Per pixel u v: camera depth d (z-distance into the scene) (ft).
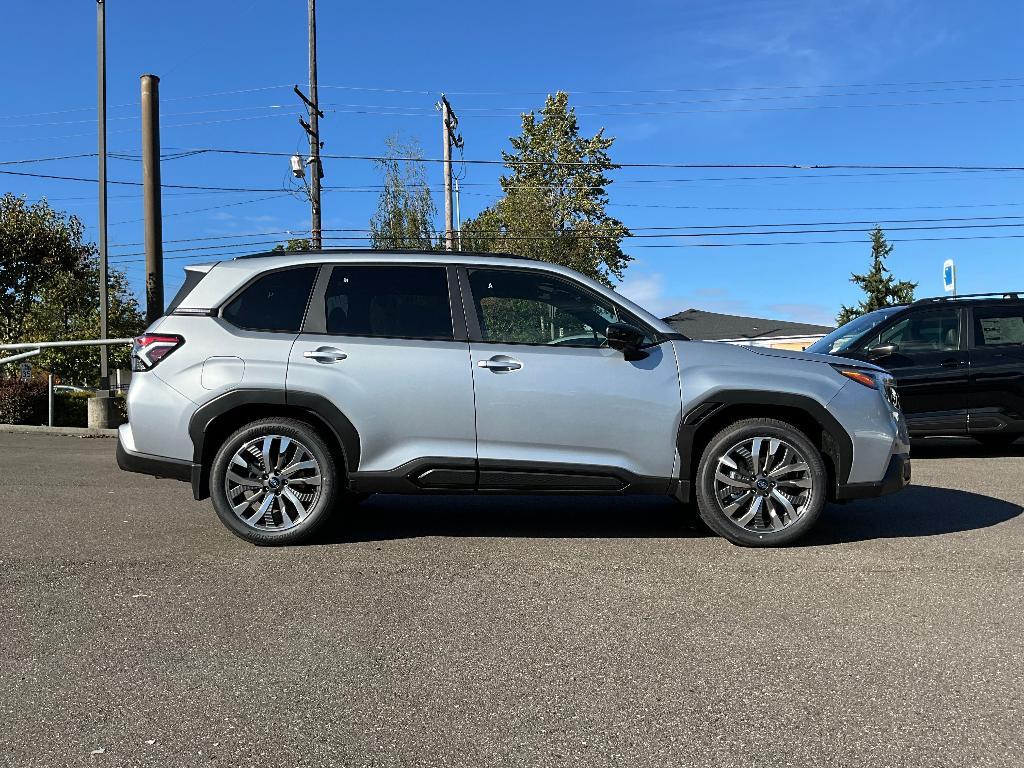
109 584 14.39
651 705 9.78
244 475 17.01
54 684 10.31
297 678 10.52
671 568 15.47
